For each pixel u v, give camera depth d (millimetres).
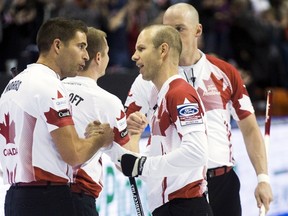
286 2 30125
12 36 24625
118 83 18438
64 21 10375
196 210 10531
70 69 10414
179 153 9914
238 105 12477
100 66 11352
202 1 27500
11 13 24703
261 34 27688
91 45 11195
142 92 12000
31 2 24594
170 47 10555
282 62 28453
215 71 12344
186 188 10508
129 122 11094
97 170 11188
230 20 27469
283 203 20047
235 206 12398
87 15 24734
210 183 12125
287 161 20172
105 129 10320
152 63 10539
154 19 26484
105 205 15008
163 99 10430
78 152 10008
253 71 27641
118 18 25812
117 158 10898
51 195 10117
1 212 13508
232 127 18219
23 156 10117
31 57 21219
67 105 10094
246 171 18656
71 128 10023
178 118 10070
